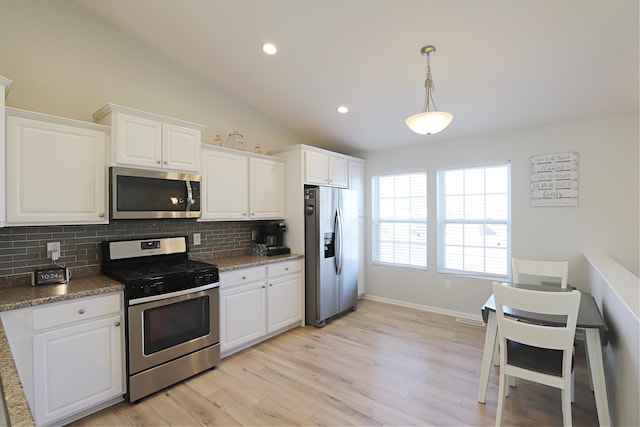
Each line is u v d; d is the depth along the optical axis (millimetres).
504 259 3678
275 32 2566
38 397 1858
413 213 4410
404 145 4430
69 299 1969
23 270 2244
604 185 3090
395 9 2168
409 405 2217
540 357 2014
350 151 4895
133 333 2215
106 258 2551
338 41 2570
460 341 3252
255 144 3865
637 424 1440
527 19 2086
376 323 3791
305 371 2674
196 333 2592
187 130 2791
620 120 3027
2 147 1771
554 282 3178
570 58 2387
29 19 2311
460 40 2354
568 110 3070
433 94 3074
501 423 1944
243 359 2891
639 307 1487
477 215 3873
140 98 2895
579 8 1952
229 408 2186
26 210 2006
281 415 2113
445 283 4105
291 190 3844
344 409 2174
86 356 2045
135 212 2451
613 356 1961
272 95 3551
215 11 2436
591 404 2221
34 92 2330
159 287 2338
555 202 3311
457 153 3977
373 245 4785
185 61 3127
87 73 2582
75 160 2207
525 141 3502
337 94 3357
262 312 3221
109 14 2617
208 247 3391
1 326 1418
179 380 2473
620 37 2127
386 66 2787
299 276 3693
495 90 2898
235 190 3283
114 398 2201
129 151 2416
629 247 2990
